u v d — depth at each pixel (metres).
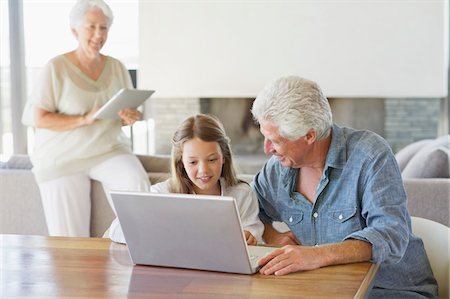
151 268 1.87
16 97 6.82
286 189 2.26
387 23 6.85
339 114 7.37
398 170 2.10
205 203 1.75
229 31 7.09
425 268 2.20
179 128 2.32
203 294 1.63
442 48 6.82
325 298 1.58
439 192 3.33
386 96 6.92
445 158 3.60
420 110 7.09
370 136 2.16
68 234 3.68
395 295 2.14
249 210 2.33
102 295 1.64
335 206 2.17
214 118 2.36
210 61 7.16
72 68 3.68
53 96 3.65
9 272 1.83
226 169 2.37
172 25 7.18
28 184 3.91
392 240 1.92
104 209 3.79
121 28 7.27
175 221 1.80
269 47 7.04
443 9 6.78
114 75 3.82
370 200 2.05
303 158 2.11
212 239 1.78
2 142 6.90
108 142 3.71
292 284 1.69
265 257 1.83
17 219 3.94
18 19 6.80
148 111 7.39
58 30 6.95
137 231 1.86
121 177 3.67
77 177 3.69
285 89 2.01
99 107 3.72
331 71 6.96
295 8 6.96
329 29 6.93
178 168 2.37
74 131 3.66
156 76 7.26
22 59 6.84
